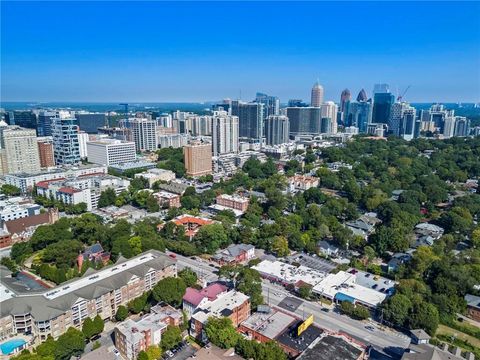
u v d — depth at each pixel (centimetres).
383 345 18112
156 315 18875
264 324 18750
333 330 19238
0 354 16550
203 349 16662
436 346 17012
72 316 18375
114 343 17962
